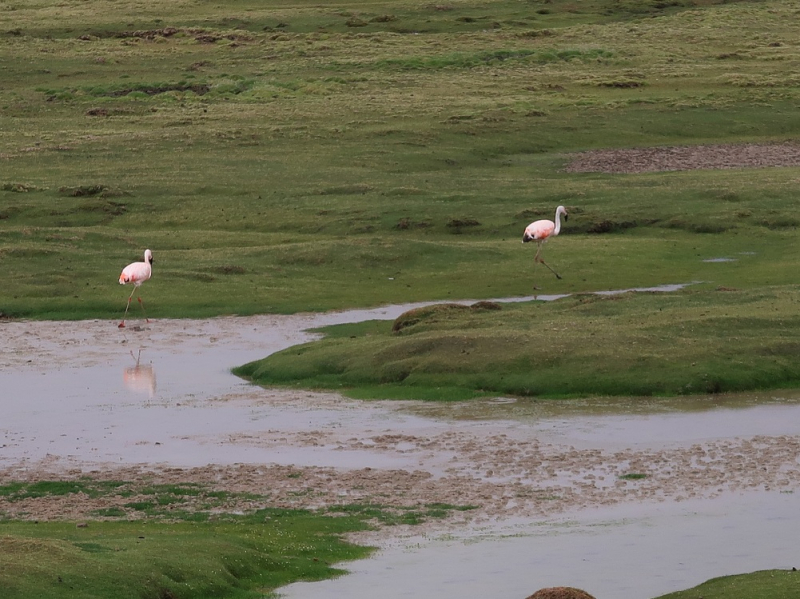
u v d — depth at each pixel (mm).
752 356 79562
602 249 127125
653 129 199375
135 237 136625
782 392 75688
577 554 47156
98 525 51469
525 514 53594
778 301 95000
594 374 77250
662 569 45000
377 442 66625
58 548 41938
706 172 169500
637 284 113812
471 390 77250
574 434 67062
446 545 48781
